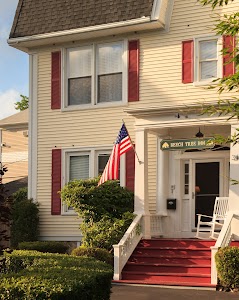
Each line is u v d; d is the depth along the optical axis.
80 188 17.20
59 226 19.62
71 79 19.94
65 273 8.85
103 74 19.44
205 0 9.60
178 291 14.05
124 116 18.92
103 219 17.06
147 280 15.46
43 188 20.06
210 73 17.95
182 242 16.53
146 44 18.81
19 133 30.14
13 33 20.23
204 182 18.19
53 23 19.66
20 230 19.27
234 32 8.78
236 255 14.08
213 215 16.92
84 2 19.53
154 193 18.47
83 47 19.80
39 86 20.42
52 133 20.05
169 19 18.55
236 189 15.70
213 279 14.55
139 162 17.16
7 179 29.80
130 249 16.42
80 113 19.64
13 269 11.20
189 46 18.20
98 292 9.06
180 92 18.20
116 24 18.47
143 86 18.75
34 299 7.55
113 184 17.73
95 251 15.98
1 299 7.63
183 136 18.27
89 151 19.45
